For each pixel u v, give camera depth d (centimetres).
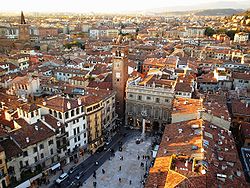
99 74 14012
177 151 6262
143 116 10925
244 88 13775
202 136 6581
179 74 13212
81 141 9062
